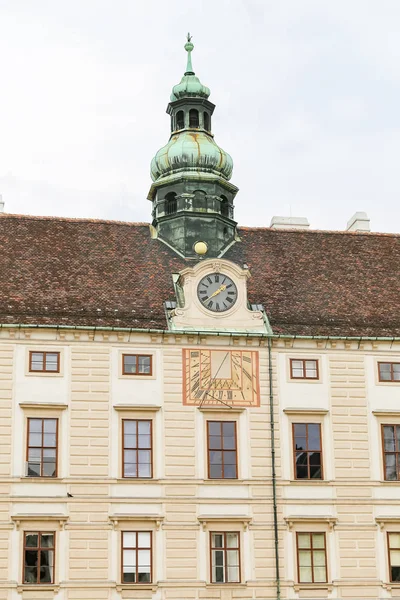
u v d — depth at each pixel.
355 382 65.06
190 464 61.94
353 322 67.06
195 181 72.38
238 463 62.53
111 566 59.62
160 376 62.91
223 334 63.81
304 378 64.56
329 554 62.12
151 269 68.88
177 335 63.44
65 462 60.69
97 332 62.69
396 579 62.59
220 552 61.06
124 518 60.19
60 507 59.97
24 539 59.16
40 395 61.38
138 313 64.69
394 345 66.00
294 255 72.56
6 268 66.25
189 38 77.69
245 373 63.91
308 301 68.31
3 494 59.53
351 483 63.38
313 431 64.00
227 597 60.31
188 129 75.25
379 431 64.62
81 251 69.25
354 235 75.56
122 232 71.94
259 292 68.31
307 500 62.62
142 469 61.56
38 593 58.41
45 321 62.50
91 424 61.50
